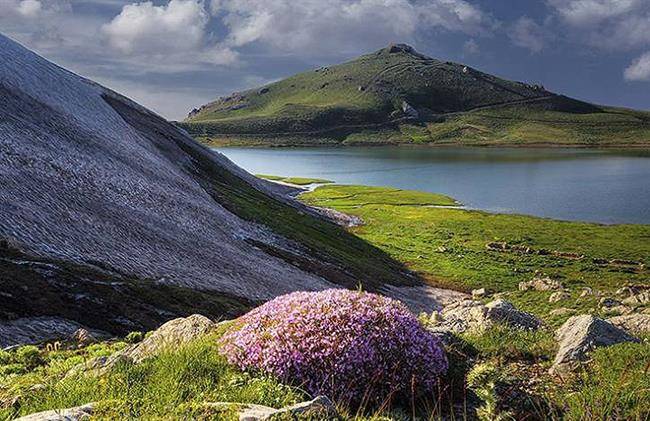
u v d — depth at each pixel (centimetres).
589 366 1124
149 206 7494
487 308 1753
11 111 8025
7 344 2745
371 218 14662
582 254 10588
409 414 973
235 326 1138
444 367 1069
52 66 13225
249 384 905
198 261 6366
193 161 13262
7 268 3678
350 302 1105
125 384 860
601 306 4544
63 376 1058
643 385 941
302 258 8425
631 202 17500
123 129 12019
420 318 1873
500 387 895
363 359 1006
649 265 9731
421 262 10275
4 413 775
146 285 4638
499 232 12644
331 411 787
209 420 705
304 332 1030
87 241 5203
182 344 1099
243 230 8894
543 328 1689
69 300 3638
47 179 6231
